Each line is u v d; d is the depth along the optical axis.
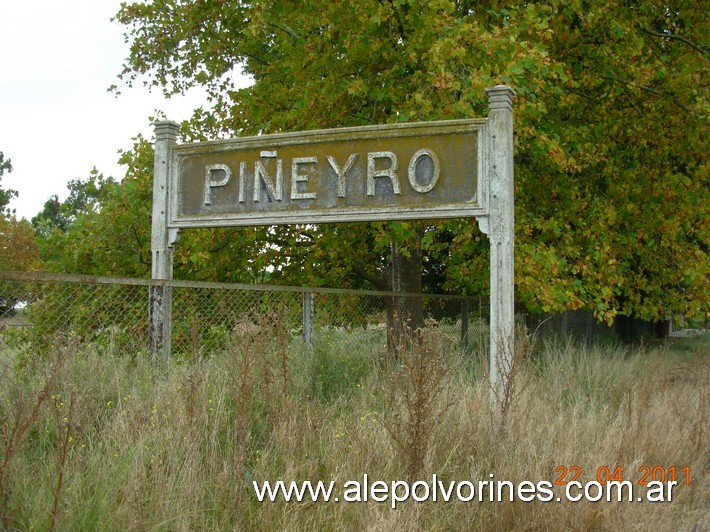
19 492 3.53
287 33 10.08
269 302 6.96
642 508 4.37
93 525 3.37
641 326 17.98
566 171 9.08
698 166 10.66
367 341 7.98
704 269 9.80
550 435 4.99
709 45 10.55
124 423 4.31
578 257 9.05
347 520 3.85
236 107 10.96
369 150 6.58
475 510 4.10
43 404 4.26
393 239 8.95
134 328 6.42
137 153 10.51
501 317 6.10
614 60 9.56
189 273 10.03
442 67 7.43
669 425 6.03
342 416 5.29
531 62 7.24
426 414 4.21
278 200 6.84
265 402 5.02
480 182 6.21
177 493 3.72
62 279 4.91
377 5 8.20
